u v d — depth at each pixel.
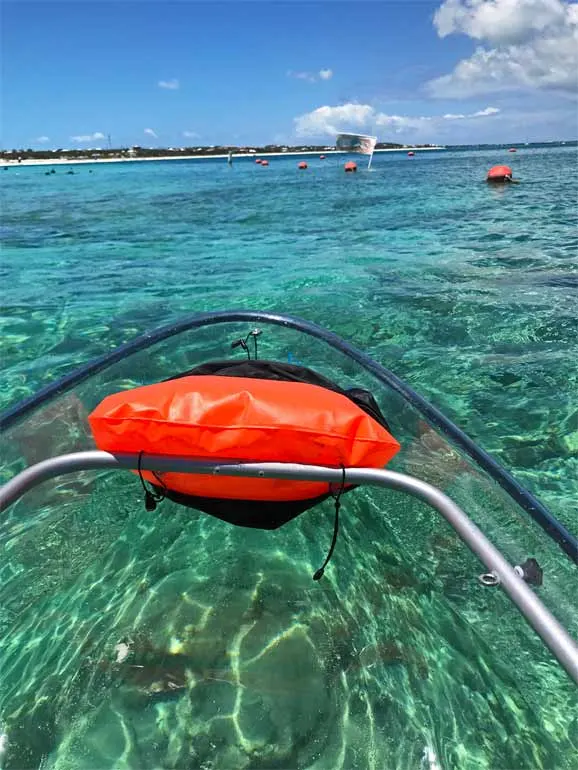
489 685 0.82
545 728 0.76
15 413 1.14
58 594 0.98
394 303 2.66
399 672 0.84
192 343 2.07
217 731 0.75
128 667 0.84
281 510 0.81
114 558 1.06
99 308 2.77
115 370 1.67
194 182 13.28
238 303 2.78
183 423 0.67
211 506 0.81
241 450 0.69
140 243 4.73
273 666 0.84
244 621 0.92
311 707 0.78
